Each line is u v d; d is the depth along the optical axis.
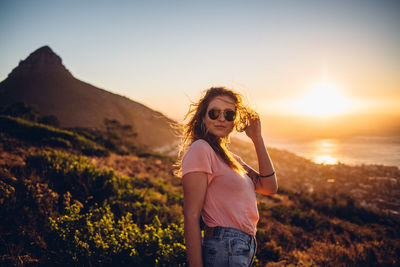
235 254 1.27
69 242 2.85
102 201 5.27
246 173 1.63
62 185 5.43
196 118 1.61
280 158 63.25
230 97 1.56
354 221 14.55
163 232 3.28
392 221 15.97
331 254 5.16
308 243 6.28
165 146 104.75
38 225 3.53
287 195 20.39
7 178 4.61
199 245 1.18
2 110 49.00
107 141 24.38
